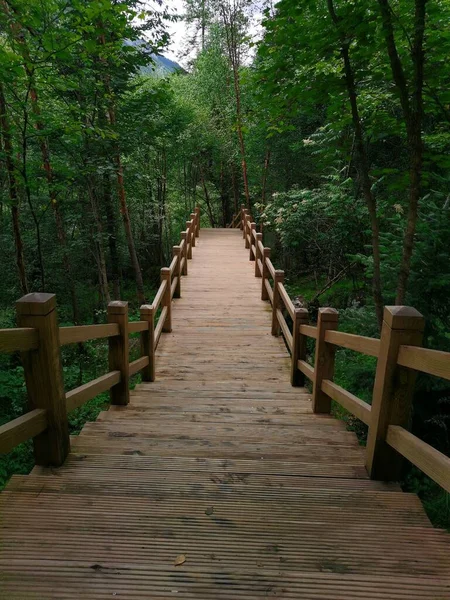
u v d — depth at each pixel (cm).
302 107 421
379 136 448
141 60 778
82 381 648
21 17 441
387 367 193
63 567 130
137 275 1008
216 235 1493
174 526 154
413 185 350
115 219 1095
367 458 213
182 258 882
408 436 178
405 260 362
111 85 784
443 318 438
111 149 762
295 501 176
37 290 981
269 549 143
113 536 147
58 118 563
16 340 168
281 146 1260
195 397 384
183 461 216
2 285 965
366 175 394
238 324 637
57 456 203
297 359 422
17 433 171
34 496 172
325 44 331
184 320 653
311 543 147
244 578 128
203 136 1625
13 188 573
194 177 2033
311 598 120
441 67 334
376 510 171
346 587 125
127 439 260
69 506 164
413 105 341
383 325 199
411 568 135
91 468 204
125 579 126
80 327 235
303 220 839
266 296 747
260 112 451
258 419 320
